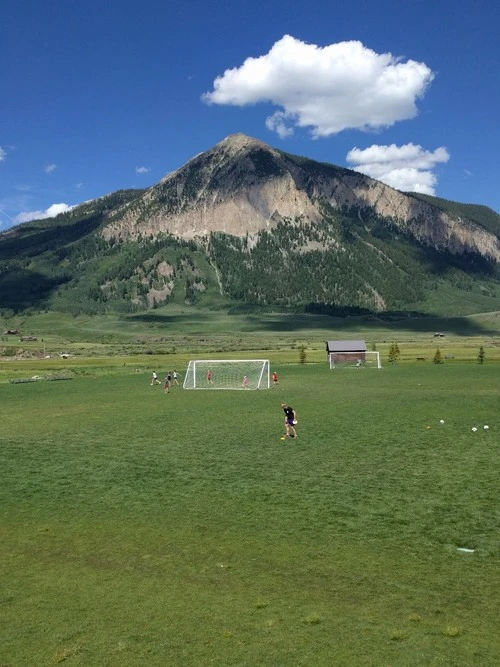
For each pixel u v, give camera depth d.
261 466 39.09
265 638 17.59
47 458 43.06
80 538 26.67
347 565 22.94
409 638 17.39
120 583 21.80
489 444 44.06
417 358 139.62
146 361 147.75
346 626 18.20
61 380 105.81
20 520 29.39
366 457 40.94
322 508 30.03
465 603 19.56
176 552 24.73
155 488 34.56
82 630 18.38
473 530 26.28
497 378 92.81
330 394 78.25
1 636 18.12
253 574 22.33
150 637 17.84
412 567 22.59
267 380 99.25
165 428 54.34
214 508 30.53
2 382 103.00
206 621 18.75
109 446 46.75
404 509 29.48
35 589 21.41
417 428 51.19
